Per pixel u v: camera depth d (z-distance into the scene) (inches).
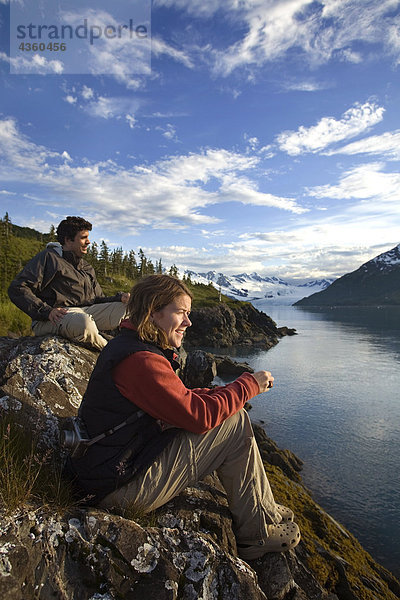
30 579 75.3
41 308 175.0
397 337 2576.3
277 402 890.1
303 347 2204.7
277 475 278.5
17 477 91.7
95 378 98.1
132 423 96.2
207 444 103.7
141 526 95.8
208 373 718.5
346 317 5846.5
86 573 81.7
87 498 94.5
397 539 354.3
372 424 719.1
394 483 471.8
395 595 186.2
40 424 125.9
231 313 2910.9
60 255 190.4
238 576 95.1
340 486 465.1
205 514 110.3
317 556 173.8
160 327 101.4
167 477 99.3
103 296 213.5
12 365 147.2
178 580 87.4
